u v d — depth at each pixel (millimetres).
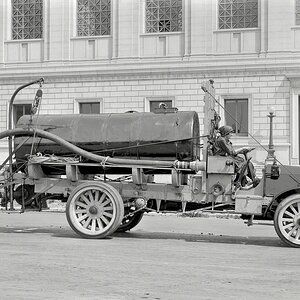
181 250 16125
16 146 19641
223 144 17969
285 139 40875
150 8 43500
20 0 45625
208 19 42219
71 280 11797
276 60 40938
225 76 41844
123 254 15164
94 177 20203
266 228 23672
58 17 44656
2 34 45781
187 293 10789
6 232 20484
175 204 18875
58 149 19312
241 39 41781
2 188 19953
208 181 18156
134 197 18703
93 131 19047
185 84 42406
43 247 16297
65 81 44469
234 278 12172
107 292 10812
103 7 44281
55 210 31672
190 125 18453
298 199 16859
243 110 41781
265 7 41406
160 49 43000
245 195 17672
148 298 10383
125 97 43438
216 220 27719
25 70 44875
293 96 40844
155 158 18609
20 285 11328
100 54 44062
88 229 18438
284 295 10719
